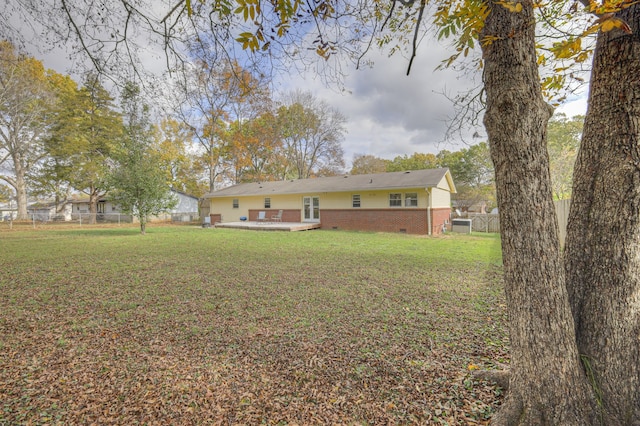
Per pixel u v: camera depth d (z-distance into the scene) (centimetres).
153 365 303
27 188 2678
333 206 1838
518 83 182
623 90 175
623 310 177
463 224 1656
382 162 4078
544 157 186
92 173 2416
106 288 568
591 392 178
